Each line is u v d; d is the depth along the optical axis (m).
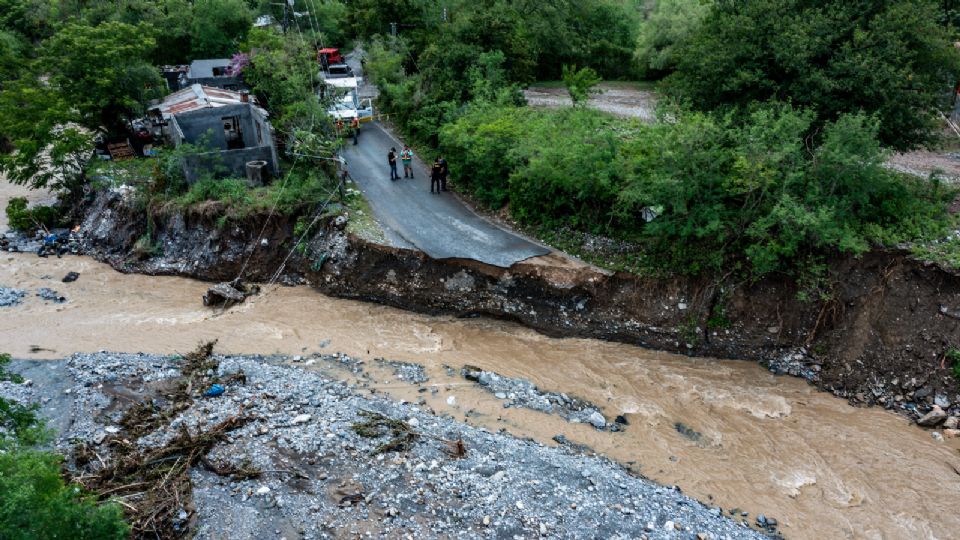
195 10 58.56
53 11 62.22
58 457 13.05
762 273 25.17
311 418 20.67
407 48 49.00
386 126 45.59
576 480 18.47
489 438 20.27
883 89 24.08
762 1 26.72
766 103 26.16
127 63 40.59
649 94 47.28
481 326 27.53
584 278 26.83
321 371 24.45
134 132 41.84
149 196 34.47
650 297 26.34
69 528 11.26
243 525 16.31
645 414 22.17
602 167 27.81
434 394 23.03
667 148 24.86
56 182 39.50
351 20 62.75
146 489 17.56
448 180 36.31
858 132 22.77
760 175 23.39
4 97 36.59
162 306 29.77
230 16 58.09
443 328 27.47
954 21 32.72
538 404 22.58
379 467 18.39
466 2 48.81
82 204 37.91
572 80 36.75
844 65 24.50
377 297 29.38
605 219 28.89
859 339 23.56
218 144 38.19
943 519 17.80
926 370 22.33
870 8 25.28
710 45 27.80
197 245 32.91
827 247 24.59
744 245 25.58
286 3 62.50
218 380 22.94
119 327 27.69
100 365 24.08
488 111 34.03
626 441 20.89
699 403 22.69
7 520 10.44
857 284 24.11
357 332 27.27
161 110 39.12
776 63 26.38
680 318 25.92
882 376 22.84
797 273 24.84
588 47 53.53
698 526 17.03
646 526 16.83
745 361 24.89
